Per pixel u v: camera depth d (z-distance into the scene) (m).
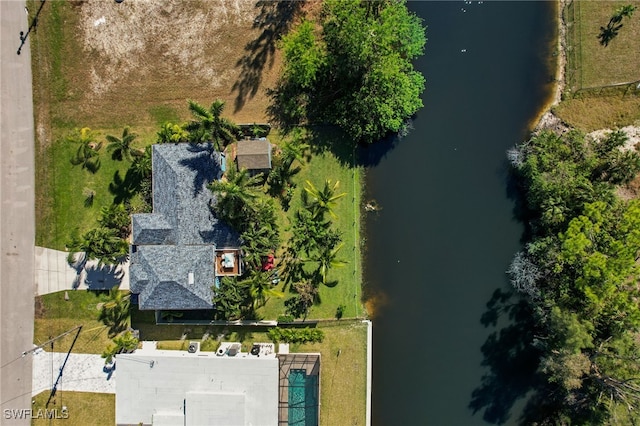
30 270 41.88
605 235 34.62
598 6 40.94
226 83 41.78
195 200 38.34
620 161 38.03
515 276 39.56
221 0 41.81
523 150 39.97
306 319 40.69
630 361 35.28
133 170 41.22
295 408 41.69
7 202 42.00
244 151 39.62
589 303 35.16
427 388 41.81
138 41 41.84
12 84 41.97
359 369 40.75
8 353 41.75
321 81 40.66
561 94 41.47
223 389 39.41
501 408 41.50
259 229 38.53
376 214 42.09
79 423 41.34
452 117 42.22
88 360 41.38
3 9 41.81
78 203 41.78
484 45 41.91
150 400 39.69
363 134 40.78
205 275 38.00
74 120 42.09
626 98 40.66
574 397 39.47
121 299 40.56
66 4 41.91
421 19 42.16
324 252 38.62
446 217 42.00
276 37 41.66
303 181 41.22
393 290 41.94
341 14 37.09
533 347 41.22
